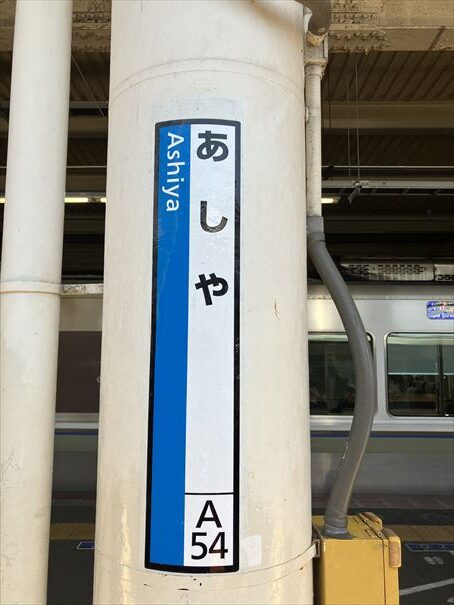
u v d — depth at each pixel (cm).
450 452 699
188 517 139
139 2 162
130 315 152
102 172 878
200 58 153
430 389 704
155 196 151
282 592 145
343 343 703
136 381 148
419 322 709
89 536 576
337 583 162
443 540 573
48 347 169
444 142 788
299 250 165
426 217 1090
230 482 141
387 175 866
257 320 149
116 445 150
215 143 150
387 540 165
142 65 158
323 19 169
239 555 140
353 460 166
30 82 176
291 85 166
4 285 169
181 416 142
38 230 170
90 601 434
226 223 147
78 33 483
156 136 153
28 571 160
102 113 687
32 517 162
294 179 164
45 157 174
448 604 436
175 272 146
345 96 664
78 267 1126
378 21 485
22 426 163
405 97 667
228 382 143
